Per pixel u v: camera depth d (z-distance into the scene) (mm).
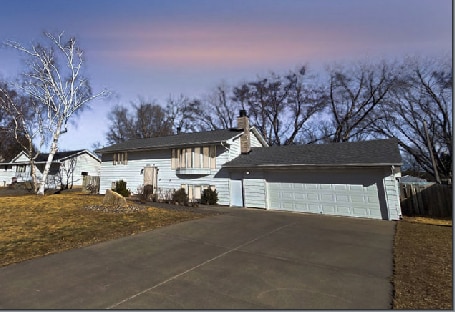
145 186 17062
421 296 4016
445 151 24719
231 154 16828
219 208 14414
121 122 44438
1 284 4512
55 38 20016
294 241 7383
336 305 3775
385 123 27484
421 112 25359
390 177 11328
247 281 4633
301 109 33219
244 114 18219
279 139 34438
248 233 8320
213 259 5836
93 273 5016
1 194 21250
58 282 4598
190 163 17531
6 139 35719
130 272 5066
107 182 22000
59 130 20781
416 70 25359
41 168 35094
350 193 12172
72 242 7117
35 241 7129
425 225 9836
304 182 13477
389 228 9227
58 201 14977
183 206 14453
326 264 5512
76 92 21359
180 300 3936
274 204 14297
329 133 32312
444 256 5953
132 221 9914
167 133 41531
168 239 7555
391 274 4926
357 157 12477
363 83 28516
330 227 9320
